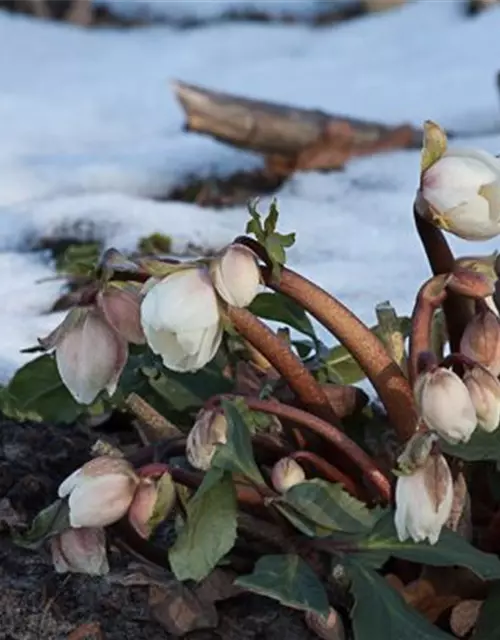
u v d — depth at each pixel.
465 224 0.98
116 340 0.99
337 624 1.02
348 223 1.74
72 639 1.05
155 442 1.11
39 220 1.74
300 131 2.02
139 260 1.00
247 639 1.05
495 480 1.07
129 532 1.05
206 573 0.99
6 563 1.12
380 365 1.03
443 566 1.04
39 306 1.49
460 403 0.95
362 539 1.02
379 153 2.06
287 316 1.17
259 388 1.15
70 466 1.22
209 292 0.96
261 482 1.01
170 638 1.06
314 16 3.30
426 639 0.98
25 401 1.22
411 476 0.95
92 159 2.06
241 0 3.38
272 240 0.98
